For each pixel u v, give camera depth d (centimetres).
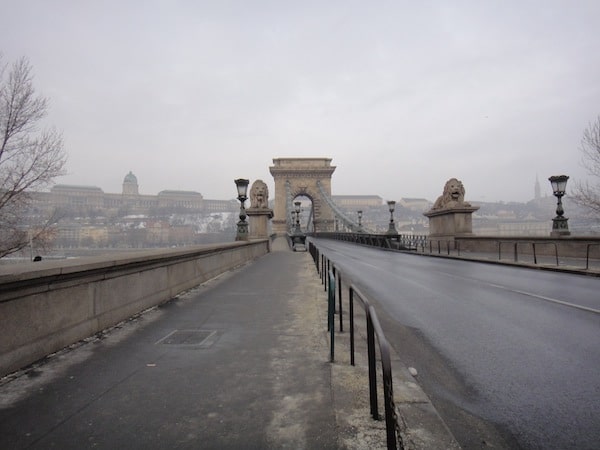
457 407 363
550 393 391
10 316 415
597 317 714
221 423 314
